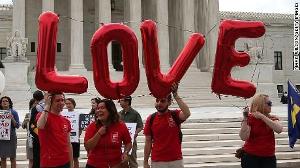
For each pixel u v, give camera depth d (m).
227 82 10.48
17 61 38.09
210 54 47.38
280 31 65.94
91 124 9.68
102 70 9.83
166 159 10.09
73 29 43.59
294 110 14.73
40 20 9.66
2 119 14.79
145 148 10.42
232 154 18.33
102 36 9.70
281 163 17.45
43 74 9.59
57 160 9.66
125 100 13.19
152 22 10.04
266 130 10.58
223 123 21.77
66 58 48.69
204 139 19.83
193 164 17.19
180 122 10.27
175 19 49.03
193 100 39.00
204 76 43.97
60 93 9.80
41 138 9.71
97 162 9.41
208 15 47.97
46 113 9.59
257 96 10.71
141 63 42.75
